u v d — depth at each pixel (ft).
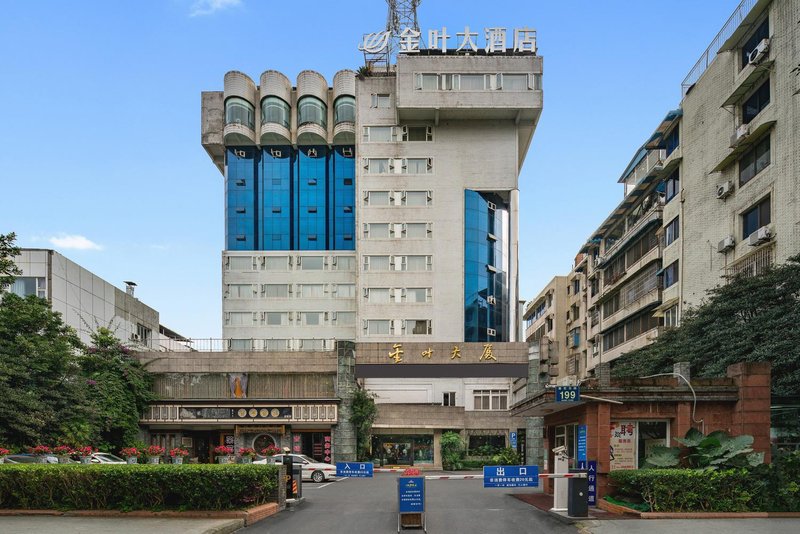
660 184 124.67
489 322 190.39
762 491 42.83
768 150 84.69
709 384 49.32
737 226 92.53
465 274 189.26
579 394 48.21
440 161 195.21
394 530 41.14
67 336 95.35
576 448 55.26
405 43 193.67
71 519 42.88
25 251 116.37
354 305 203.10
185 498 45.14
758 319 70.38
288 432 109.91
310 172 218.59
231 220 216.33
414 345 110.93
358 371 111.04
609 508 45.62
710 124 101.55
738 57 93.20
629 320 141.18
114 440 102.17
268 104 213.25
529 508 50.67
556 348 109.70
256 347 201.16
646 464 48.01
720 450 44.62
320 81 215.31
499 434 141.28
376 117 197.77
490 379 177.17
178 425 109.50
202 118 220.23
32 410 79.25
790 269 69.72
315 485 81.15
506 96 187.93
